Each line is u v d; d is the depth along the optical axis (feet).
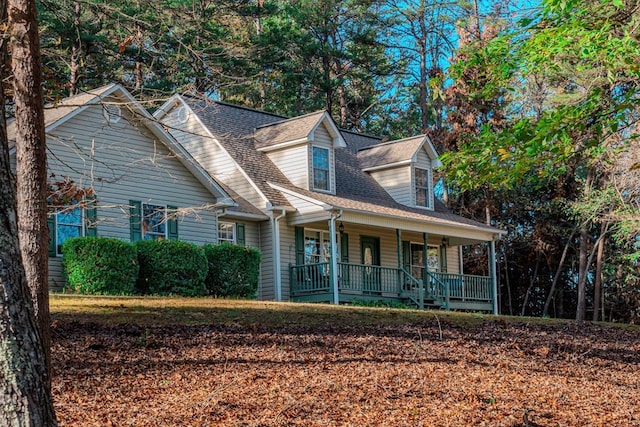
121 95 69.46
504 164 38.78
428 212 101.65
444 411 31.94
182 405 30.73
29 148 29.55
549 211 122.72
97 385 33.42
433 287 95.35
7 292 17.46
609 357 50.65
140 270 69.15
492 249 107.04
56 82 33.88
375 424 29.45
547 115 36.86
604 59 36.96
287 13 135.54
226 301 61.05
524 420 30.58
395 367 40.27
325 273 88.48
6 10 31.19
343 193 94.38
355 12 142.00
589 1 37.91
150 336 42.65
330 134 92.84
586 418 32.96
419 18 143.02
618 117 36.76
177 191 75.61
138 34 39.55
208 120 90.68
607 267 123.13
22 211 29.04
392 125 165.78
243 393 33.01
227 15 79.71
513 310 135.33
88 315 47.16
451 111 119.96
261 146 92.48
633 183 91.61
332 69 148.56
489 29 100.48
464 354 45.52
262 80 119.14
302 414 30.25
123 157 70.69
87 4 39.63
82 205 37.68
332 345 44.68
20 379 17.30
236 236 83.15
